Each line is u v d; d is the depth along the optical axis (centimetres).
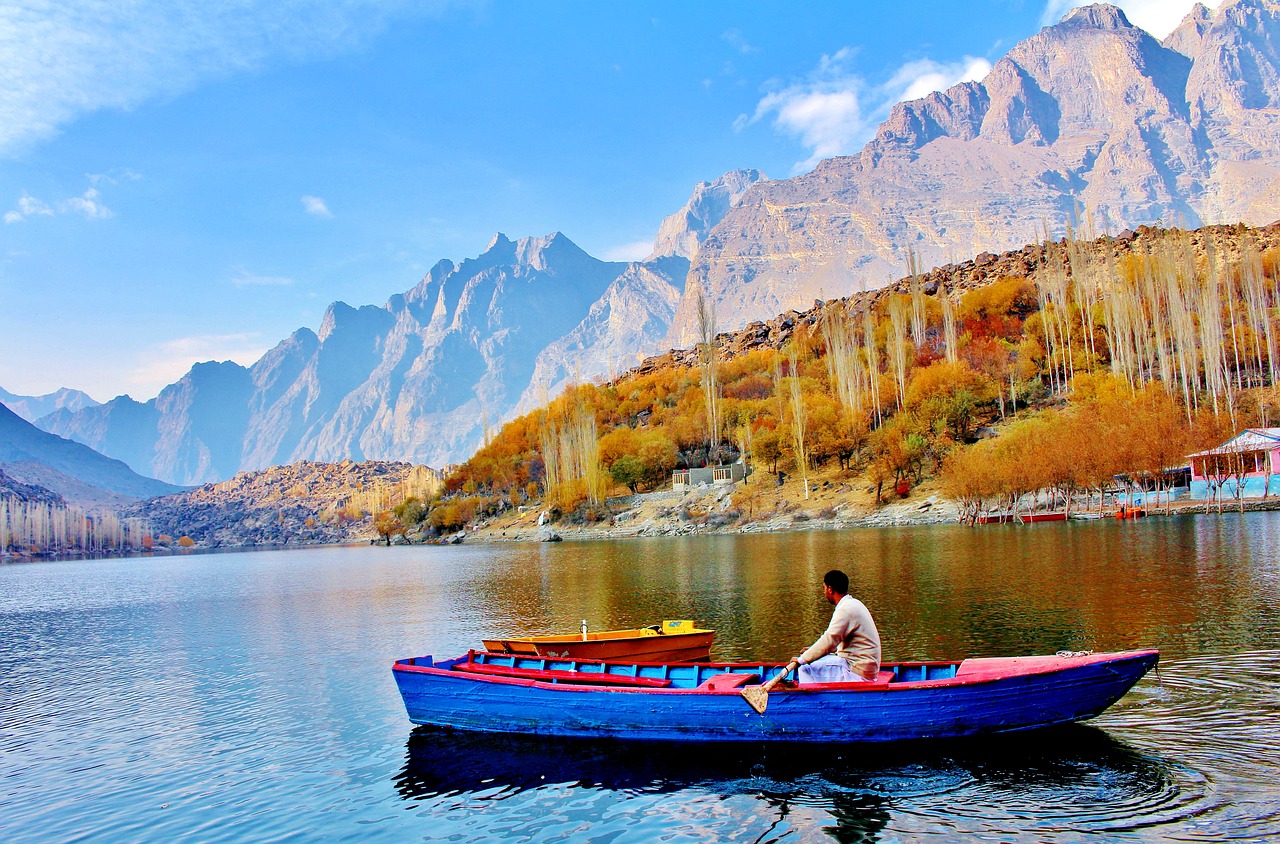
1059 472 7550
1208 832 1181
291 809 1533
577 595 4509
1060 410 9938
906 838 1234
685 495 11994
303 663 3031
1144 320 10744
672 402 16850
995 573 4012
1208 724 1619
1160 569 3778
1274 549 4306
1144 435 7450
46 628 4772
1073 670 1523
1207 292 10025
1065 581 3584
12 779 1820
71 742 2112
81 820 1556
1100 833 1202
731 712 1616
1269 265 12488
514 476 16350
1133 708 1738
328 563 11269
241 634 3978
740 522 10088
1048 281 12788
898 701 1533
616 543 9788
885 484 9762
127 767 1862
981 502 8125
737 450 13162
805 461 10706
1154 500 7750
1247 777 1362
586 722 1733
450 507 16950
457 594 5153
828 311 14612
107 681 2942
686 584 4603
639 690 1667
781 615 3228
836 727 1567
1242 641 2277
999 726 1544
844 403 11362
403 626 3834
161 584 8481
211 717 2280
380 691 2475
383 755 1800
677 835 1308
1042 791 1366
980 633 2586
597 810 1425
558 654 2139
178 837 1448
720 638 2777
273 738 2017
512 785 1564
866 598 3444
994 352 11925
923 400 10531
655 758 1644
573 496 12800
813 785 1463
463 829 1392
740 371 16600
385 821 1450
